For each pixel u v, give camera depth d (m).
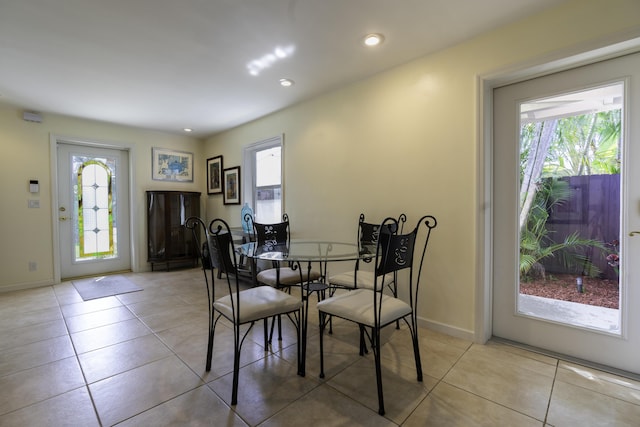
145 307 3.04
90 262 4.41
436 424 1.41
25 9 1.81
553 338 2.06
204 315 2.82
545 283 2.11
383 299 1.78
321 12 1.88
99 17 1.90
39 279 3.82
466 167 2.24
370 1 1.78
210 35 2.13
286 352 2.11
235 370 1.57
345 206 3.06
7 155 3.62
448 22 1.99
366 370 1.87
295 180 3.60
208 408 1.52
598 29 1.70
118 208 4.64
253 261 2.51
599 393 1.62
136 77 2.80
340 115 3.08
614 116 1.84
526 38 1.95
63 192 4.16
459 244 2.29
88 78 2.81
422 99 2.46
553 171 2.07
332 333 2.43
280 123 3.78
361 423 1.42
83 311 2.92
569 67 1.93
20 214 3.70
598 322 1.92
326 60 2.50
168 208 4.70
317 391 1.66
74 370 1.87
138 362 1.97
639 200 1.75
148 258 4.66
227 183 4.80
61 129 3.98
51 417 1.46
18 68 2.60
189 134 5.05
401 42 2.23
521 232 2.20
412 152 2.53
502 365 1.91
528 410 1.50
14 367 1.91
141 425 1.41
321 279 3.11
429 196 2.43
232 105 3.58
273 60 2.50
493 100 2.26
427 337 2.31
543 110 2.09
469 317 2.26
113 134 4.42
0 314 2.84
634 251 1.77
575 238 2.00
